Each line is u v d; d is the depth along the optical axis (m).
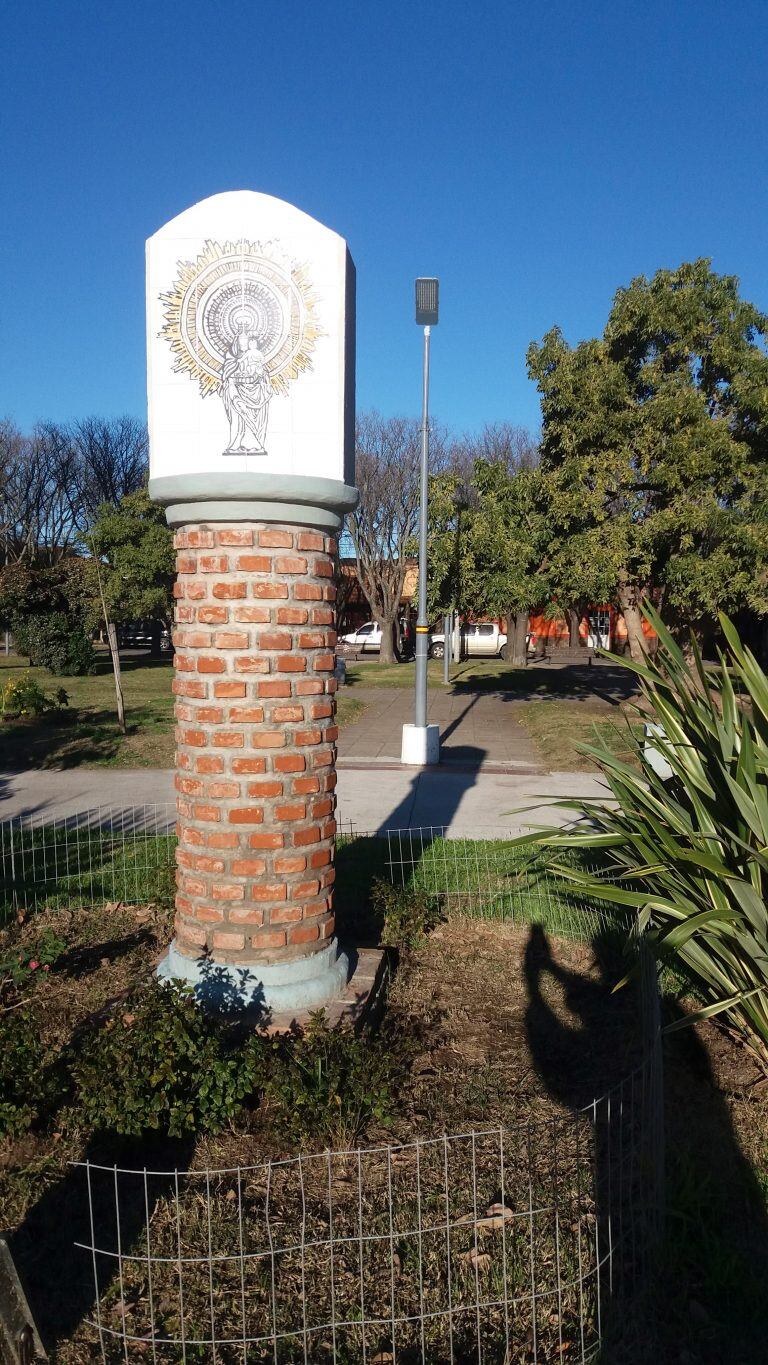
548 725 14.95
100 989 4.50
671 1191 3.01
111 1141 3.21
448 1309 2.43
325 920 4.04
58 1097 3.36
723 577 13.55
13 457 43.81
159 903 5.38
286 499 3.71
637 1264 2.73
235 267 3.71
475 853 7.11
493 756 12.67
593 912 5.66
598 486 14.26
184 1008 3.43
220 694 3.76
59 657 25.20
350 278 3.93
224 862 3.83
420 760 11.91
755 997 3.77
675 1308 2.58
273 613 3.76
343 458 3.85
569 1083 3.76
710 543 14.20
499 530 15.21
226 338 3.72
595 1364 2.38
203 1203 2.96
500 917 5.68
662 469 13.74
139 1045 3.25
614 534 13.98
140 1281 2.65
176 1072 3.15
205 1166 3.14
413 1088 3.66
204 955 3.90
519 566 14.98
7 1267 2.00
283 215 3.71
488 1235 2.81
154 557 29.12
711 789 4.06
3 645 43.88
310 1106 3.21
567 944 5.26
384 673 27.17
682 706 4.43
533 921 5.60
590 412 14.37
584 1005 4.50
